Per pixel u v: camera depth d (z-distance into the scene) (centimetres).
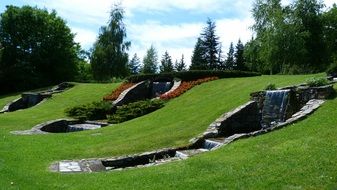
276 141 1545
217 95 2881
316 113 1805
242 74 3581
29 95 4631
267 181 1145
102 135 2339
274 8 5534
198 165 1368
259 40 5584
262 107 2294
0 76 6062
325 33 6662
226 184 1159
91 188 1235
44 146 2000
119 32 6619
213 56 9238
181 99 3142
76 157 1795
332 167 1180
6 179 1325
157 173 1340
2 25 6353
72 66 6938
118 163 1752
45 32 6531
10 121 3145
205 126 2206
